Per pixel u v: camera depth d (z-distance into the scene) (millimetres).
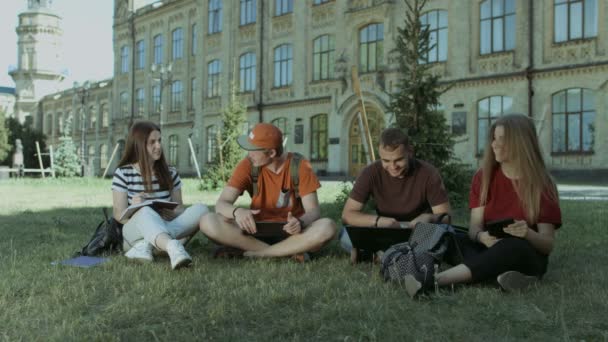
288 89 32000
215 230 4852
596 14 20547
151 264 4547
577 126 21016
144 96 45344
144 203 4793
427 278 3566
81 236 6746
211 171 18078
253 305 3344
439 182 4707
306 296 3549
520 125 3822
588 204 10875
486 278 3709
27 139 57125
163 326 2971
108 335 2795
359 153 27688
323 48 30109
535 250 3803
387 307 3238
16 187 22875
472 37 23797
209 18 38094
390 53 25562
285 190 4941
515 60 22516
